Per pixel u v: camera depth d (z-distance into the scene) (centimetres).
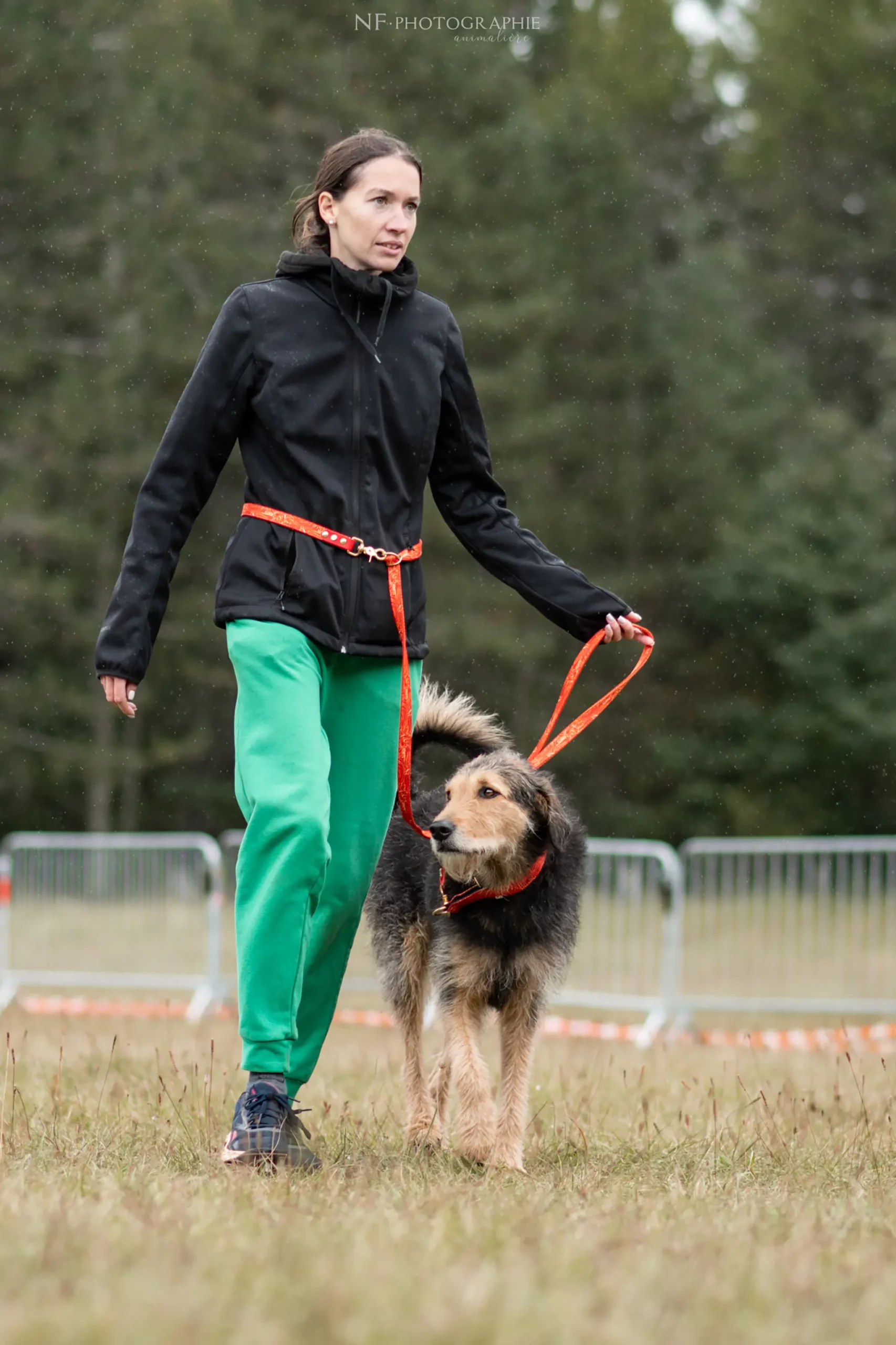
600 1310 317
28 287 3241
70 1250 355
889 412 3650
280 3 3438
